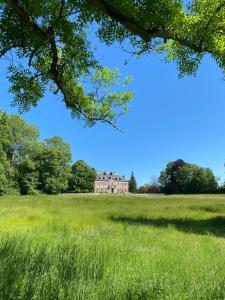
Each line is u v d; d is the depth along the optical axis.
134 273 5.98
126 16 5.14
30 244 7.56
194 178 126.06
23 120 82.19
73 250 6.56
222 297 4.81
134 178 175.38
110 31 5.87
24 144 83.12
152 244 10.68
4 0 4.86
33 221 17.31
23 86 6.48
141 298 4.68
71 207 27.73
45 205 30.08
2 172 74.94
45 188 87.25
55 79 6.70
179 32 6.79
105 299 4.48
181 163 129.88
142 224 17.20
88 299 4.38
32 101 6.71
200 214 24.22
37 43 5.59
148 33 5.41
